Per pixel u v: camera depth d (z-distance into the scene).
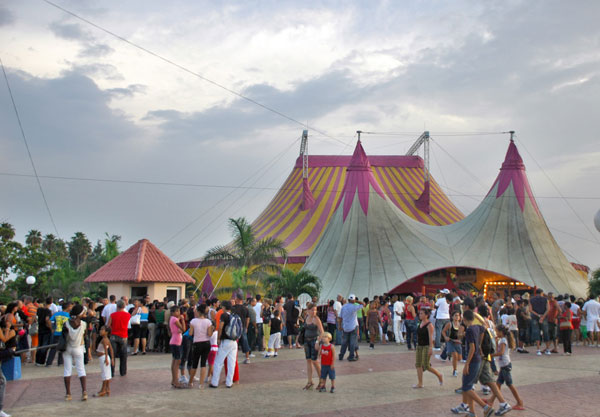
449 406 8.86
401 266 29.62
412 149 52.94
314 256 33.59
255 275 27.08
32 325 14.48
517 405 8.62
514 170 33.69
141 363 14.13
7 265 37.94
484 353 8.27
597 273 29.08
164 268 22.80
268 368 13.19
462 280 31.25
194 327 10.55
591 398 9.42
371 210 31.89
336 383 11.02
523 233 31.88
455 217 47.50
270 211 47.59
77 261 79.19
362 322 19.11
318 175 49.94
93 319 14.46
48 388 10.51
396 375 11.99
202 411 8.53
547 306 16.12
